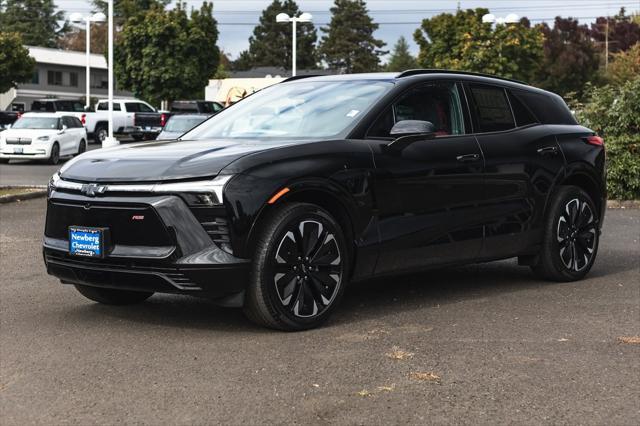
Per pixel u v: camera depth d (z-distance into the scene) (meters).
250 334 5.19
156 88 40.91
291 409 3.84
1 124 36.09
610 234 10.72
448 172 6.05
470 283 7.11
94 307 6.02
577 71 54.00
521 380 4.31
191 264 4.83
